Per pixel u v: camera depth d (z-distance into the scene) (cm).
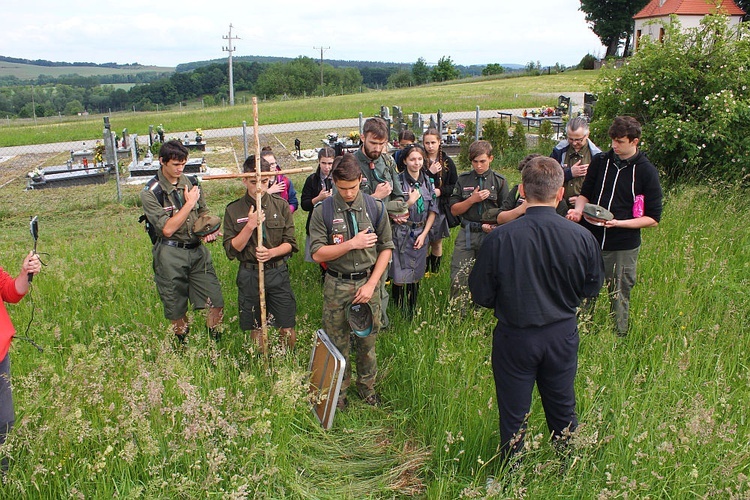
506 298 334
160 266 506
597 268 336
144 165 1800
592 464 338
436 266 666
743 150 918
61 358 493
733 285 569
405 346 502
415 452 387
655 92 1003
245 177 449
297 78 10044
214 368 457
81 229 1188
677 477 320
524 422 350
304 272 707
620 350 473
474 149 551
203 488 322
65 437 343
